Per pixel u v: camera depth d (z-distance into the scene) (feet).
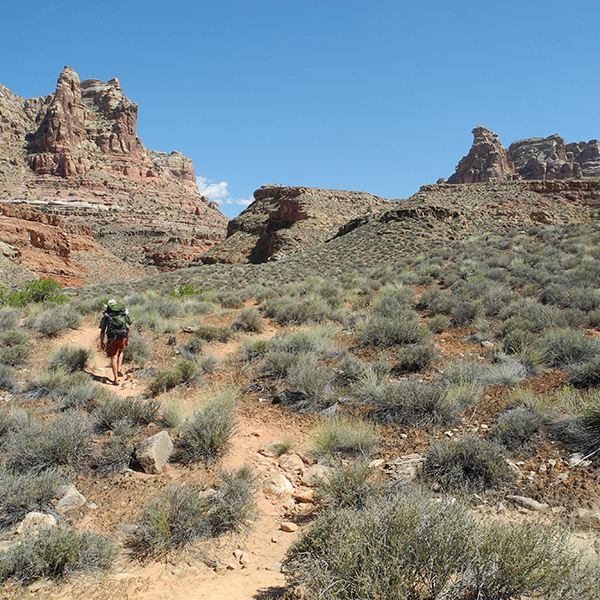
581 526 11.26
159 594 10.57
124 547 12.45
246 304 57.57
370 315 42.29
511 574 8.38
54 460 16.63
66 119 636.07
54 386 25.57
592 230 106.42
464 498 13.20
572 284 47.80
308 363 28.07
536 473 14.47
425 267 74.49
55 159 591.78
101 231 505.25
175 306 50.14
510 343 28.58
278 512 14.65
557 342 26.48
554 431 16.89
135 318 43.16
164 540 12.50
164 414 21.13
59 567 11.25
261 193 359.87
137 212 589.73
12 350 31.45
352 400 23.25
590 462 14.43
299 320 43.65
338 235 178.09
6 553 11.23
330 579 8.49
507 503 13.02
